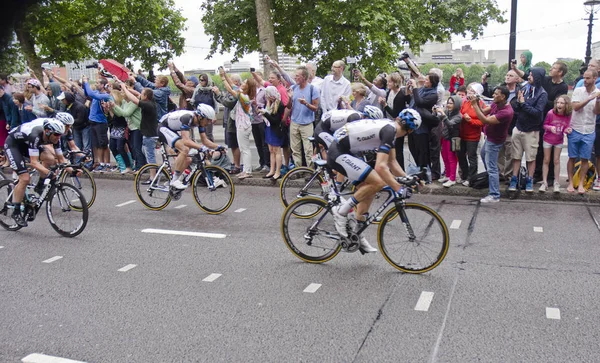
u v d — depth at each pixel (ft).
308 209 16.42
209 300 13.70
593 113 21.77
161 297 13.98
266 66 49.57
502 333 11.43
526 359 10.35
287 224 16.61
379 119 15.24
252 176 28.63
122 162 31.19
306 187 21.21
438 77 23.43
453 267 15.56
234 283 14.84
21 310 13.41
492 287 13.99
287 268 15.97
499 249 17.03
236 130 29.32
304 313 12.75
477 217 20.79
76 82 34.68
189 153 22.53
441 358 10.48
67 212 19.81
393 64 62.13
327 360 10.55
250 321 12.39
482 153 24.47
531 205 22.39
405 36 59.93
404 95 24.86
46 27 64.08
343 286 14.40
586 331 11.43
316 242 16.34
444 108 25.85
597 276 14.56
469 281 14.46
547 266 15.42
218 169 22.45
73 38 72.13
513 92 24.38
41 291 14.62
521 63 26.07
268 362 10.54
